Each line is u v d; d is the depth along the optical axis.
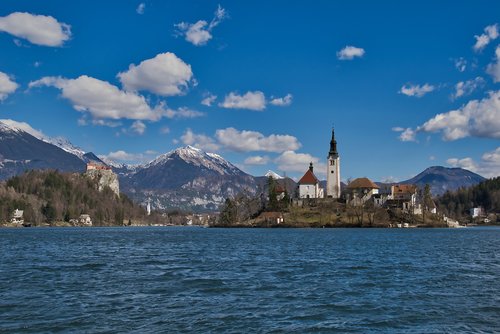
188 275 67.62
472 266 79.81
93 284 59.22
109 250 118.50
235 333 37.12
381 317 42.16
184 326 38.88
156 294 52.28
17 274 68.81
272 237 185.88
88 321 40.22
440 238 178.88
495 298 50.38
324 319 41.44
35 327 38.38
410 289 55.81
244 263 84.00
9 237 197.75
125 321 40.28
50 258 94.88
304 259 91.38
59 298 49.78
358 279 63.66
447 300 49.34
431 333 37.38
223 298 50.06
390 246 130.12
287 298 50.16
